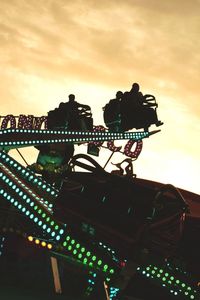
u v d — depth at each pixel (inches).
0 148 343.6
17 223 284.2
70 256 230.7
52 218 213.3
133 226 205.2
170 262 217.0
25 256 314.7
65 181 216.5
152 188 208.8
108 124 516.7
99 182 213.2
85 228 209.3
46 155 436.5
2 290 256.4
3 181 238.7
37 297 250.5
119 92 511.8
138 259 202.1
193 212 314.7
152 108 512.1
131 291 261.0
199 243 273.1
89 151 508.1
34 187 263.3
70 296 263.1
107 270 204.4
